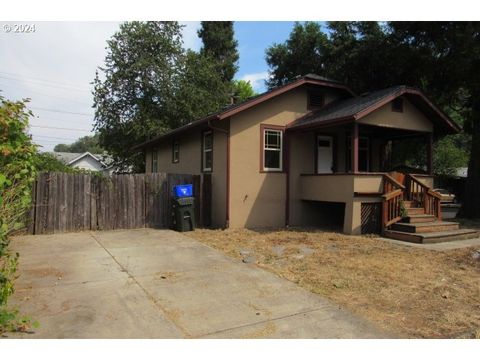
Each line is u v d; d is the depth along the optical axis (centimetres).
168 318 408
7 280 364
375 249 815
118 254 721
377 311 446
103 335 364
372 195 1035
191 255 725
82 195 1006
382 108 1097
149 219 1100
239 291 507
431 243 904
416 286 552
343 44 2017
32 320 394
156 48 2661
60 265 628
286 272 609
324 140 1284
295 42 2512
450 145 2792
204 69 2784
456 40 1427
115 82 2577
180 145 1514
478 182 1580
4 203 522
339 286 540
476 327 406
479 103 1568
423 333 387
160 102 2647
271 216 1166
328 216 1272
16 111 497
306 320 411
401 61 1579
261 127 1149
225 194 1111
